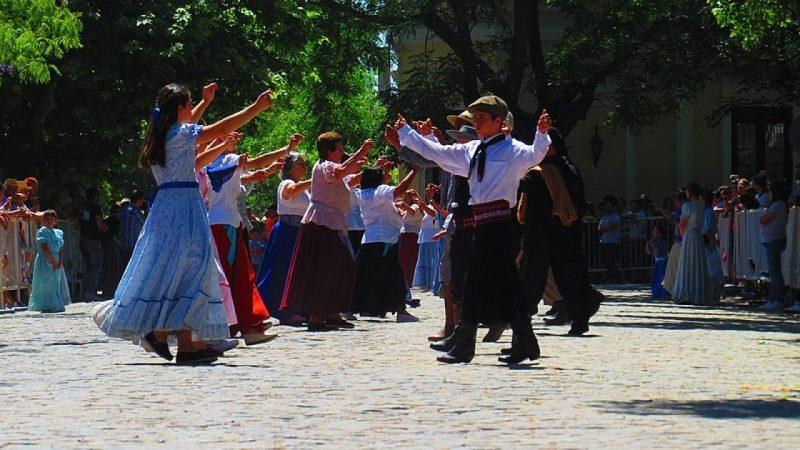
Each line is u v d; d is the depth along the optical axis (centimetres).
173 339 1102
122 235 2656
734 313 1911
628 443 598
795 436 618
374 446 594
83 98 2972
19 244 2292
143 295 1014
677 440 606
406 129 1011
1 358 1120
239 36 3055
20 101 2967
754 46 2195
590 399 780
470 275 1027
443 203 1711
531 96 3953
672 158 4003
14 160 3070
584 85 3266
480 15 3203
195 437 629
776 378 920
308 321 1501
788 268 2020
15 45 2364
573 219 1341
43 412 733
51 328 1614
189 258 1019
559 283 1368
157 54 2814
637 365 1016
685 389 836
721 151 3975
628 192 4000
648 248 2505
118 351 1192
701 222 2225
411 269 2162
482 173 1004
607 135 4003
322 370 975
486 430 646
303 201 1579
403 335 1398
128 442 615
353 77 3591
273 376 929
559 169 1335
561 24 3978
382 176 1708
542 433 634
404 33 3353
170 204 1021
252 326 1233
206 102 1062
